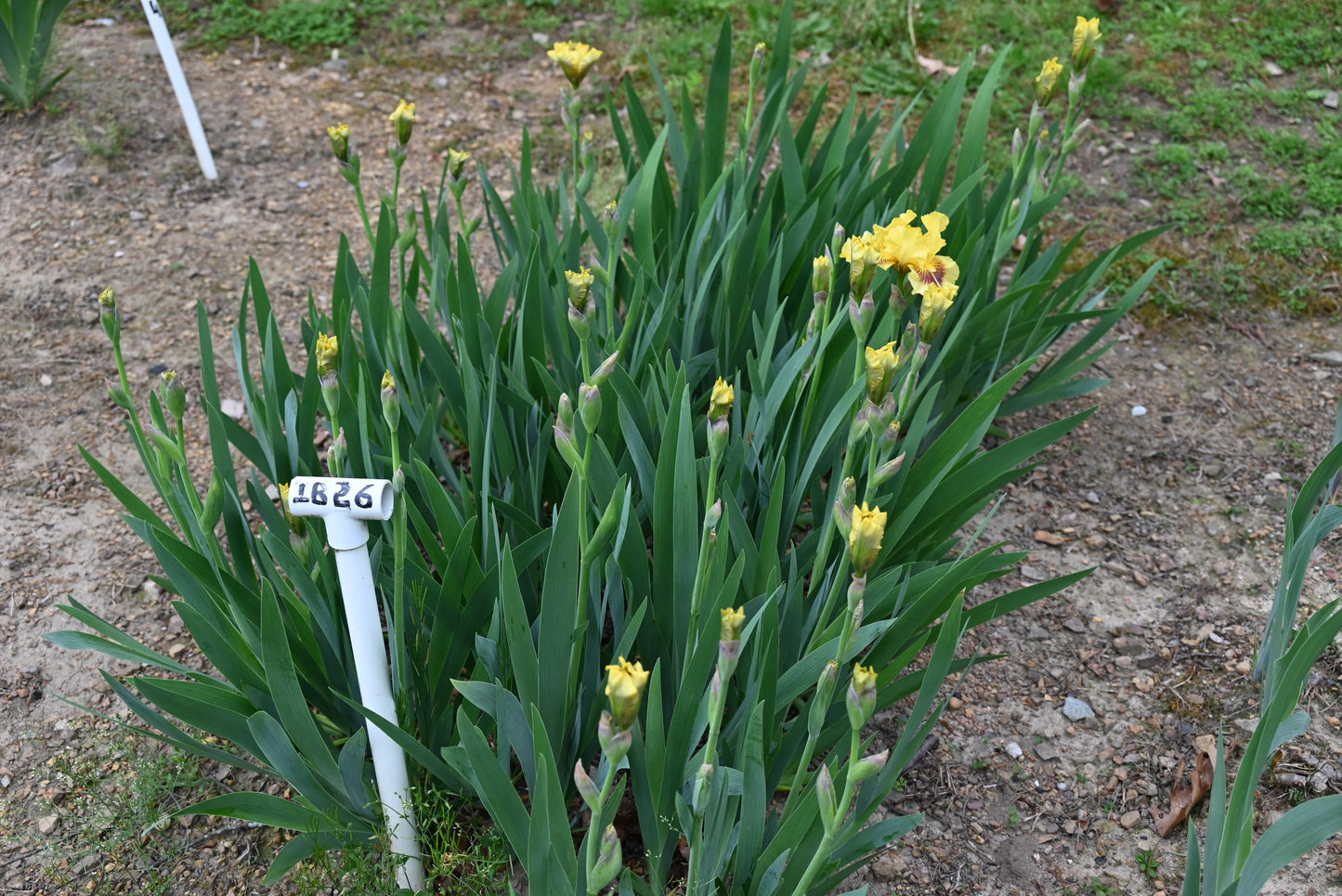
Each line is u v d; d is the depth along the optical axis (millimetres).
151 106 4402
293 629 1830
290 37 4934
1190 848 1599
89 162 4070
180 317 3459
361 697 1791
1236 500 2896
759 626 1647
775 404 2002
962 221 2656
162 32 3723
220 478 1730
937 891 2000
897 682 1924
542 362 2334
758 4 5043
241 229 3857
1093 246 3779
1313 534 1970
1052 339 2887
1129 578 2682
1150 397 3260
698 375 2467
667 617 1858
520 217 2650
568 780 1875
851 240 1604
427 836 1931
